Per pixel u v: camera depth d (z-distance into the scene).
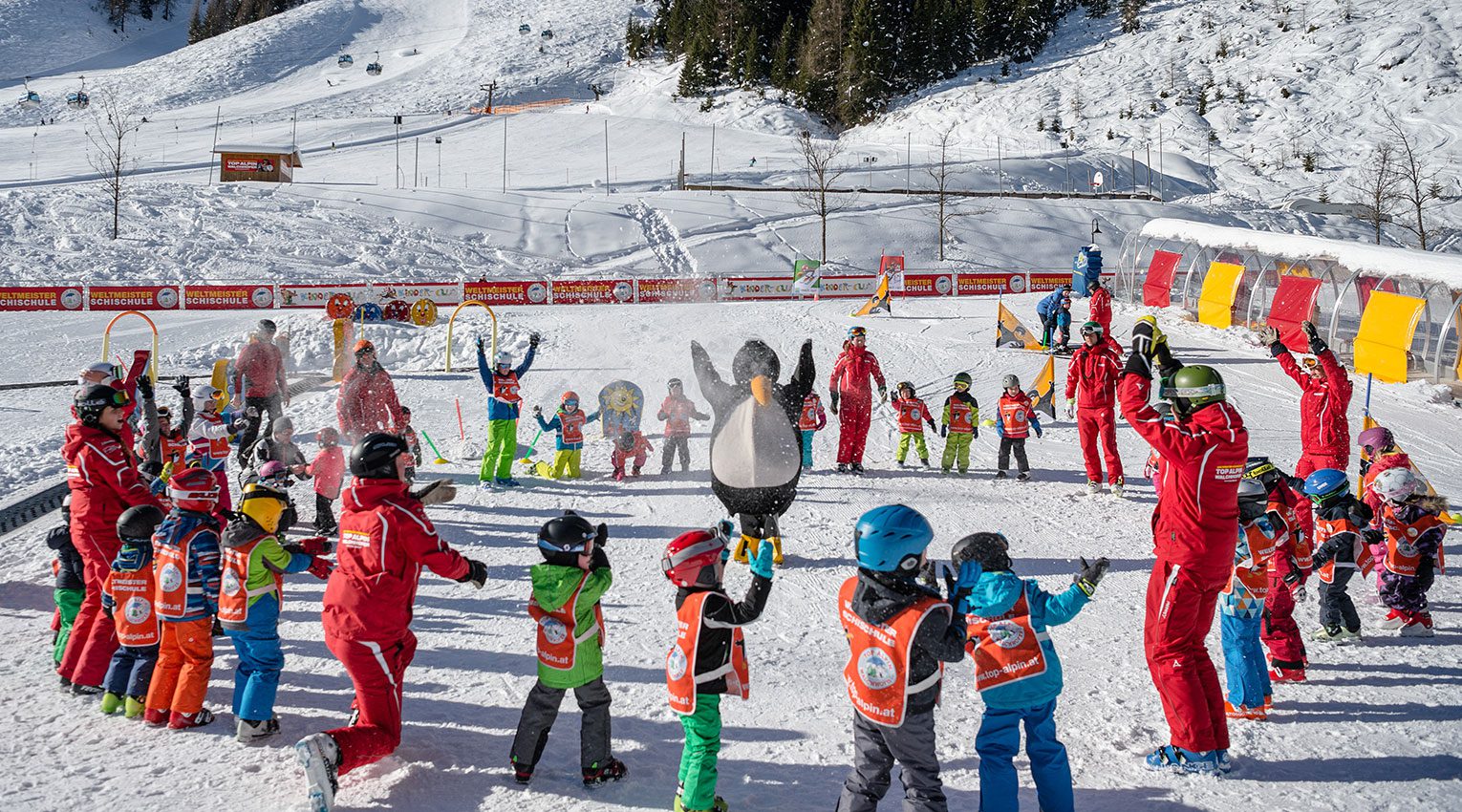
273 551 5.20
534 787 4.81
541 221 54.09
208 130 92.50
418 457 12.09
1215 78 97.75
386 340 22.12
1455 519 10.27
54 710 5.68
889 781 4.31
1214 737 5.01
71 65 133.62
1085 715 5.71
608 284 35.31
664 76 116.88
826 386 17.28
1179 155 85.06
